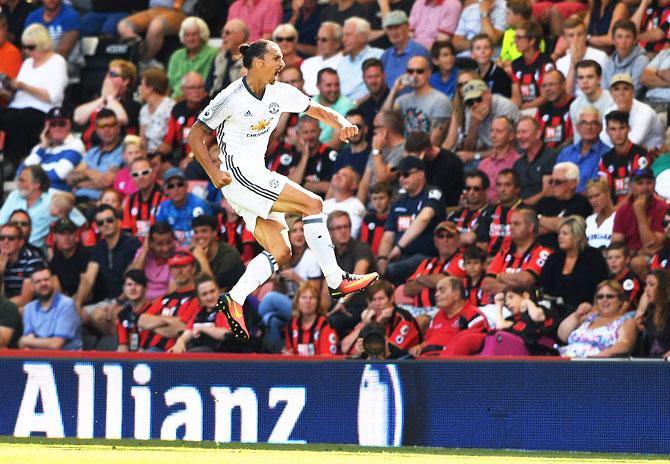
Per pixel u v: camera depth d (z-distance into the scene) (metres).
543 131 46.19
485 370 31.28
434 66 50.19
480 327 38.41
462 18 52.03
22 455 28.84
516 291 37.84
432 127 47.31
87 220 48.19
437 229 41.53
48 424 34.56
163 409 33.78
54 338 42.94
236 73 52.34
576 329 37.25
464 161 46.53
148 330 42.16
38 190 49.16
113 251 45.78
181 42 56.81
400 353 37.19
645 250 40.03
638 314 36.50
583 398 30.48
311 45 54.69
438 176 44.38
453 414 31.48
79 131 56.16
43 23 57.94
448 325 38.62
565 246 39.25
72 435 34.38
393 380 31.98
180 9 58.25
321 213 28.28
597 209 41.53
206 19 58.78
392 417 31.95
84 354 35.12
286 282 42.38
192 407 33.53
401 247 42.66
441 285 38.41
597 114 43.38
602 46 49.22
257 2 54.81
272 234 28.72
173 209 46.09
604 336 36.44
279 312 40.47
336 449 31.56
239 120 27.81
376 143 45.78
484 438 31.20
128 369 34.09
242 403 33.19
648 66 46.44
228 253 43.12
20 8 60.25
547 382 30.80
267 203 28.17
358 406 32.25
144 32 58.41
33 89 54.91
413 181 43.25
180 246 45.72
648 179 40.00
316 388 32.62
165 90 52.25
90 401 34.28
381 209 44.34
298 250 42.91
